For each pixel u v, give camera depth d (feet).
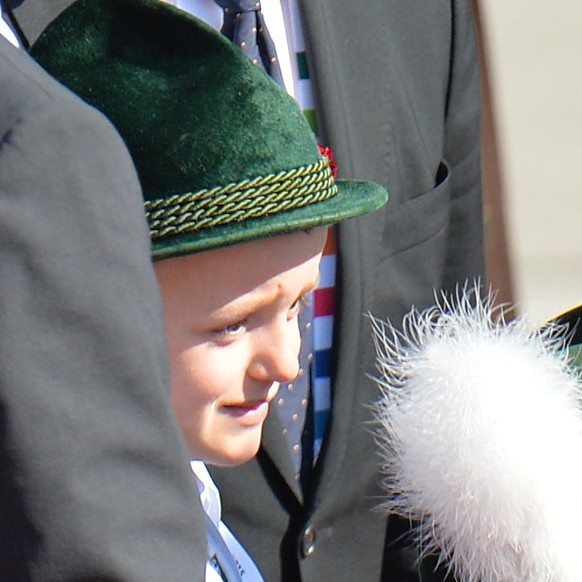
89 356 10.64
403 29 20.90
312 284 14.39
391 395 17.20
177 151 13.50
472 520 15.85
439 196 21.24
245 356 14.16
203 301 13.71
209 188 13.44
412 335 19.54
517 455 15.57
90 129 10.92
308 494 19.53
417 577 20.66
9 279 10.44
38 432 10.44
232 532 19.03
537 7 61.52
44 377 10.49
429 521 16.81
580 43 60.13
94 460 10.63
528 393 15.88
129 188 11.09
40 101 10.85
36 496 10.44
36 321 10.50
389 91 20.35
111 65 13.87
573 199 53.11
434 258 21.31
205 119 13.56
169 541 10.98
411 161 20.84
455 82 22.00
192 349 13.91
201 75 13.74
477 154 22.62
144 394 10.87
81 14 13.97
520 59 59.47
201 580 11.16
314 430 19.57
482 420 15.72
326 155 16.08
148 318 11.01
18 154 10.59
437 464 15.97
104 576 10.57
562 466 15.66
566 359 16.88
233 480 18.81
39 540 10.46
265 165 13.60
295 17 19.43
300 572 19.58
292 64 19.40
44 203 10.61
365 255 19.57
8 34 17.07
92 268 10.71
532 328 17.72
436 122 21.48
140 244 11.07
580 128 56.59
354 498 20.13
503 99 57.88
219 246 13.32
